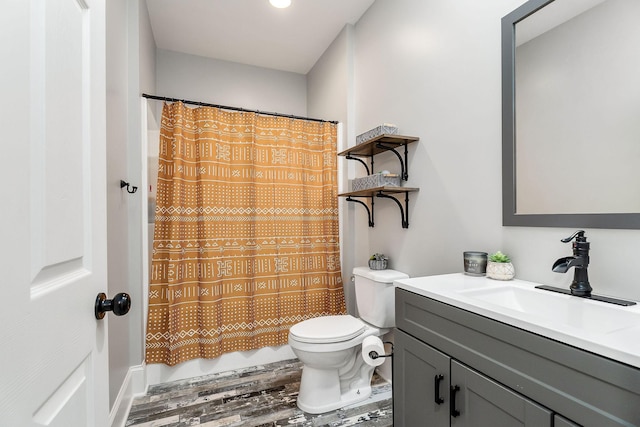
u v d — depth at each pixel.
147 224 2.09
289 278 2.46
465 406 0.99
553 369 0.74
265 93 3.24
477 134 1.47
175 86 2.90
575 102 1.09
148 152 2.23
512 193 1.30
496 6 1.37
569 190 1.11
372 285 1.93
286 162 2.49
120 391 1.64
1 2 0.43
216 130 2.26
